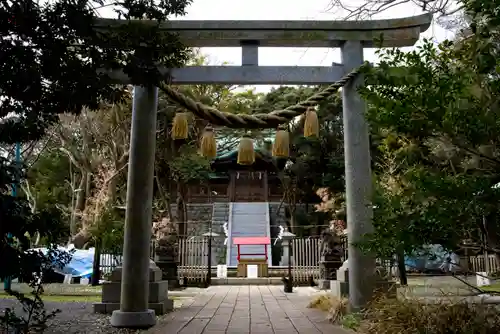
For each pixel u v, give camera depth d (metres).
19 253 3.89
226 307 9.51
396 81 3.95
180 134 7.23
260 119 7.26
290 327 6.98
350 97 7.66
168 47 5.15
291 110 7.35
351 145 7.58
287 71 7.76
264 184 32.84
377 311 6.14
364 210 7.33
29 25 4.09
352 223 7.39
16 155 10.73
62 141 19.23
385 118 4.04
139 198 7.28
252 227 27.19
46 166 23.56
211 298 11.31
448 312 5.29
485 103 3.93
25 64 4.12
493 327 4.93
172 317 8.09
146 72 5.03
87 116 17.53
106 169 18.77
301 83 7.84
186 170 20.97
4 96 4.31
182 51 5.95
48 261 4.07
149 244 7.35
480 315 5.14
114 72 7.09
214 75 7.69
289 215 28.28
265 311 8.82
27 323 4.09
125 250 7.21
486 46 3.85
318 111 23.16
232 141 26.14
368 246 4.62
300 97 20.55
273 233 27.33
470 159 4.38
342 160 22.75
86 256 15.83
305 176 25.11
